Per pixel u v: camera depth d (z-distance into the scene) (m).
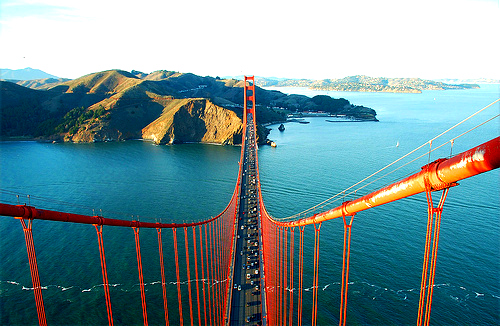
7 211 14.41
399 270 48.19
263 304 42.31
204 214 71.06
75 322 40.75
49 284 47.41
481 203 68.06
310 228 61.28
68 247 57.19
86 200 79.06
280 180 91.06
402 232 57.91
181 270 50.59
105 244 58.00
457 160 9.41
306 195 79.75
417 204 68.88
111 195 82.50
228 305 42.22
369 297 43.69
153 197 81.00
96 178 97.50
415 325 39.22
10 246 57.75
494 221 60.34
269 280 47.03
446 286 44.56
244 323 39.22
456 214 63.41
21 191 86.00
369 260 50.59
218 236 60.34
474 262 48.84
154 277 48.97
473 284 44.72
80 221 19.33
